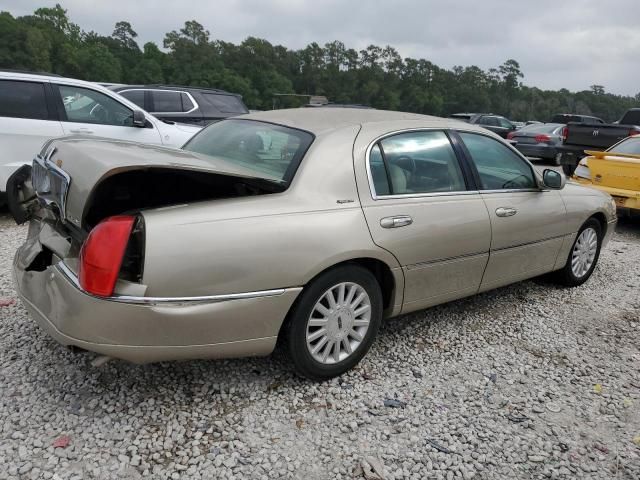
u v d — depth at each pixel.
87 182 2.42
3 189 6.36
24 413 2.70
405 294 3.40
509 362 3.58
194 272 2.48
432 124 3.72
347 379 3.22
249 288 2.63
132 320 2.41
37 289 2.73
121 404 2.82
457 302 4.57
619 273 5.69
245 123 3.75
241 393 2.99
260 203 2.77
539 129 16.95
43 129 6.48
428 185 3.52
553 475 2.55
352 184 3.08
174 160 2.63
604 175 7.62
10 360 3.16
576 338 4.02
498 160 4.06
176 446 2.55
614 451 2.75
